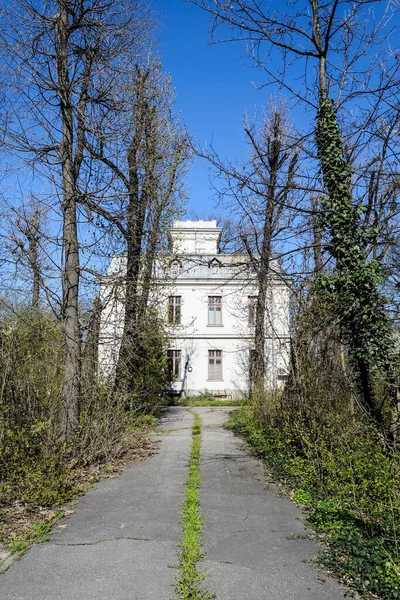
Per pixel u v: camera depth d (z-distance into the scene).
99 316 10.52
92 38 9.99
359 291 8.62
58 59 9.77
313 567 4.63
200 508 6.55
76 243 9.86
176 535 5.44
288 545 5.21
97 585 4.19
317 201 9.31
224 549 5.08
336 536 5.28
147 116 13.04
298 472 7.88
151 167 13.09
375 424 7.99
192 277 31.92
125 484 7.87
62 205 9.67
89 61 10.16
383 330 8.52
